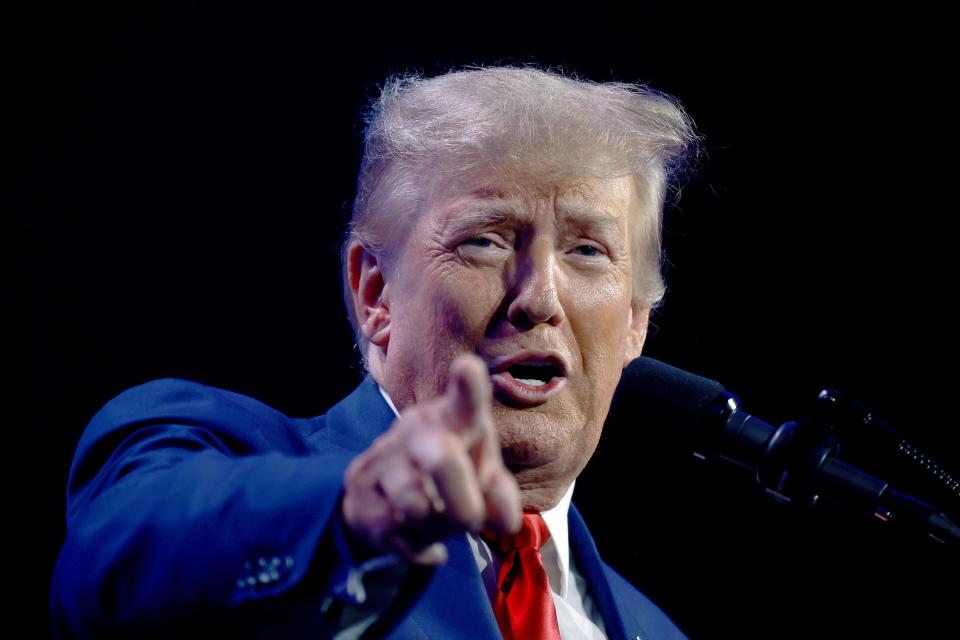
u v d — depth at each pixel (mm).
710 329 12102
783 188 12281
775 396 11977
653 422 5738
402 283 5281
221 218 11688
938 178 11969
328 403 11758
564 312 5117
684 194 12234
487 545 5367
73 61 11336
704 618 11266
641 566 11375
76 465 4277
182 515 3363
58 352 11133
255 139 11805
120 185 11430
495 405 5012
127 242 11414
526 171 5121
